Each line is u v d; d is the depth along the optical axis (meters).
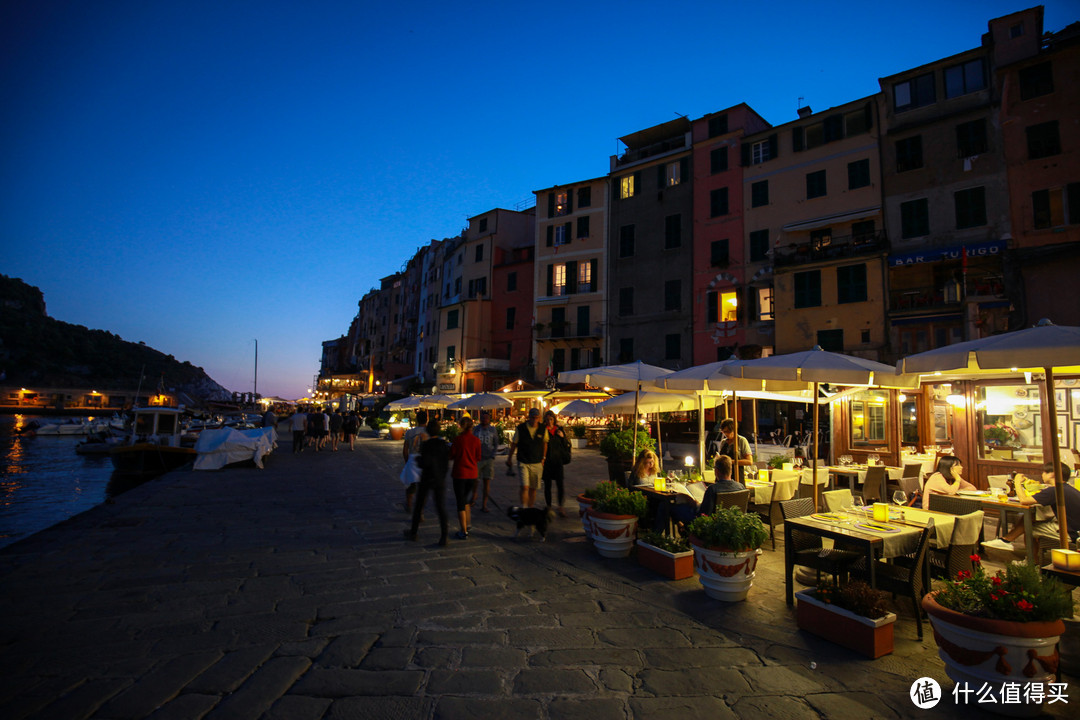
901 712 3.23
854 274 24.38
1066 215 20.41
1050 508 5.68
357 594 5.19
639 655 3.94
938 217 23.17
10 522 14.23
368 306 83.94
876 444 11.80
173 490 12.06
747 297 29.19
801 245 26.50
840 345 24.41
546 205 38.91
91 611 4.69
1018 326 20.44
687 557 5.82
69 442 45.72
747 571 5.04
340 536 7.63
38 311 167.00
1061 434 8.32
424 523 8.58
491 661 3.81
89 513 9.28
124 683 3.45
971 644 3.28
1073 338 4.39
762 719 3.13
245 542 7.25
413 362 62.53
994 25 22.62
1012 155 21.69
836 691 3.46
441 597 5.12
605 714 3.17
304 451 22.97
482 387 41.69
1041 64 21.44
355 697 3.31
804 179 27.53
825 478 8.82
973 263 22.25
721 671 3.71
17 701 3.20
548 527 7.96
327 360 109.94
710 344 30.34
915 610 4.32
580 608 4.87
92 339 171.50
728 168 30.58
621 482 10.53
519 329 42.31
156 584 5.43
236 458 16.66
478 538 7.54
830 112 26.88
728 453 9.70
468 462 7.59
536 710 3.20
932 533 4.90
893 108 24.92
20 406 89.94
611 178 36.03
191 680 3.50
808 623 4.38
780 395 9.30
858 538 4.55
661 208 33.38
